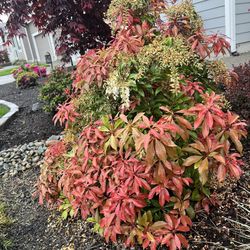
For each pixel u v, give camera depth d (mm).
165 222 1648
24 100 5977
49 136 3977
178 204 1716
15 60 18969
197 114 1582
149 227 1656
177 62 1759
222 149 1581
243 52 5266
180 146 1696
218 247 1759
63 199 2277
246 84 2727
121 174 1619
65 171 1979
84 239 2035
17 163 3348
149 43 2090
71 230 2146
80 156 1919
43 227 2250
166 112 1730
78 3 3705
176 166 1565
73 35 3746
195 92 1912
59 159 2297
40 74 8328
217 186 2076
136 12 2271
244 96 2639
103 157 1771
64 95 4156
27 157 3398
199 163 1545
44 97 4328
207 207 1871
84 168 1846
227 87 2676
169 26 2104
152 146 1454
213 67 2096
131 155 1661
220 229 1883
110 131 1743
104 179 1728
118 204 1603
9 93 7086
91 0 3580
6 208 2549
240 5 5027
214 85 2227
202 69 2016
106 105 1995
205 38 2041
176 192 1661
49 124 4324
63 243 2041
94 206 1764
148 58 1805
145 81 1840
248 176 2277
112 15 2232
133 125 1601
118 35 2096
